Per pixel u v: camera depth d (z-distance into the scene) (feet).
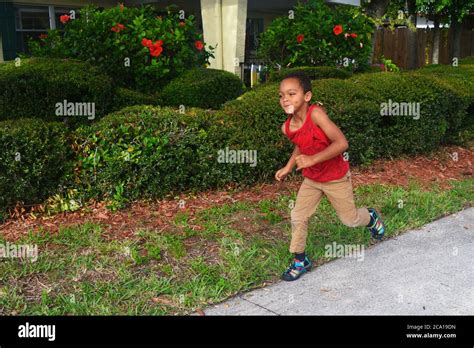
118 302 12.12
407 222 17.29
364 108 21.97
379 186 20.66
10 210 16.51
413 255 14.93
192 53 26.66
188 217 17.04
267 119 20.20
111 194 17.61
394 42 58.49
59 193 17.20
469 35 62.54
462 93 25.99
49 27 41.65
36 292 12.46
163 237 15.33
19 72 19.39
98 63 24.56
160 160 17.99
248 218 17.24
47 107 19.97
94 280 13.01
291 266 13.57
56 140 16.99
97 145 17.57
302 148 12.89
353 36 29.89
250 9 50.39
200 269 13.58
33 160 16.44
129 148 17.53
